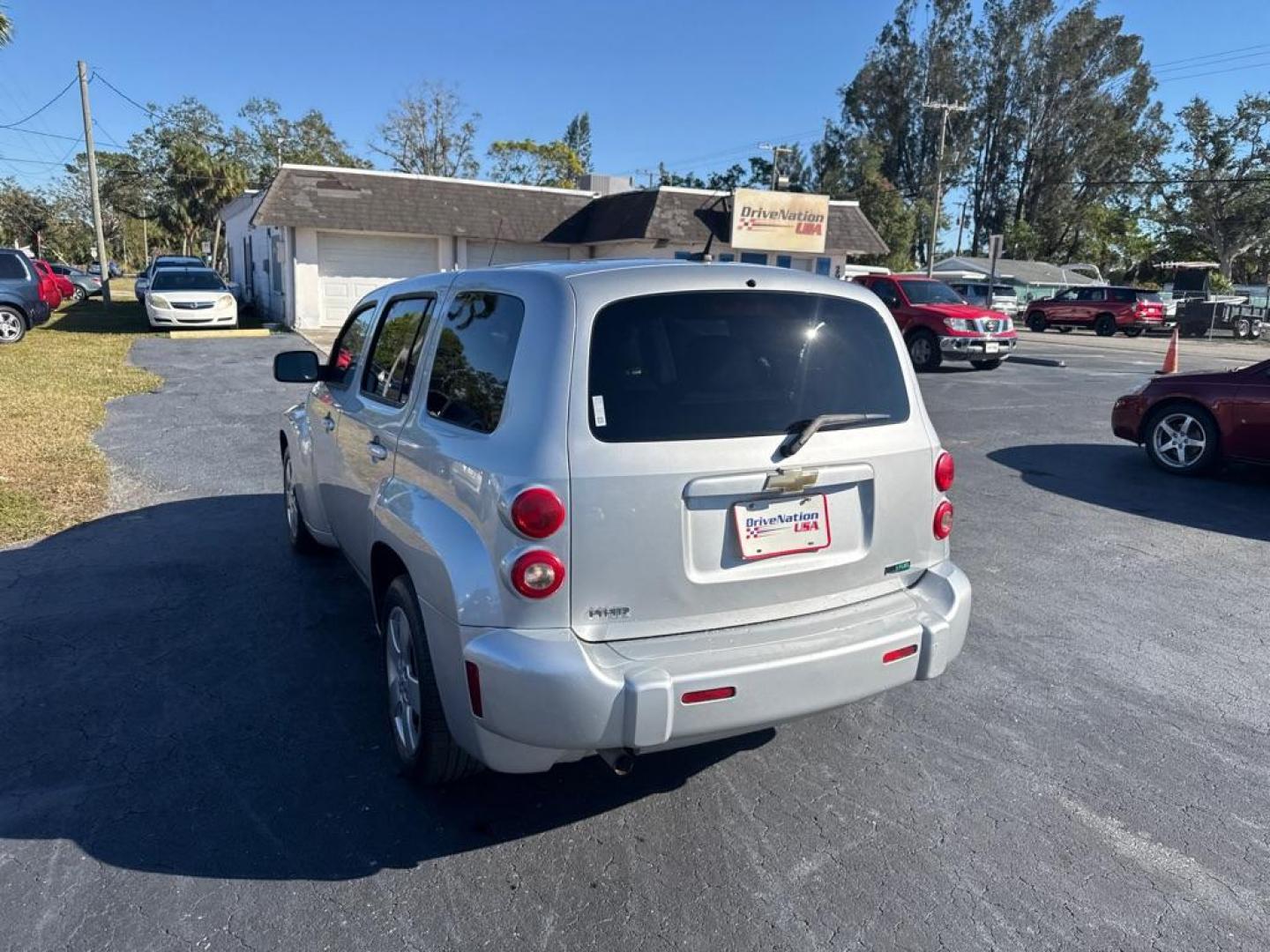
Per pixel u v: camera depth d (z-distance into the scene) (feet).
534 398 8.93
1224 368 65.36
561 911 8.89
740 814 10.57
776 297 10.14
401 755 11.07
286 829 10.06
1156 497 25.94
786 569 9.68
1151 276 221.05
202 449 29.27
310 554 18.89
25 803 10.41
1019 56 209.05
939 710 13.16
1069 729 12.66
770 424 9.59
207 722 12.30
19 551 19.08
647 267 9.85
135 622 15.51
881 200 184.85
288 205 73.82
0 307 55.93
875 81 213.05
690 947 8.46
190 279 70.64
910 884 9.40
